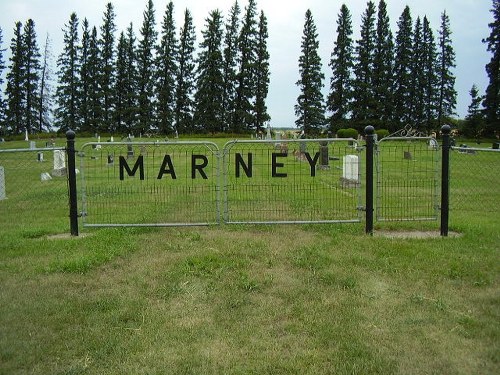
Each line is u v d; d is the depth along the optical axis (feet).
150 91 236.84
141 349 12.18
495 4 199.21
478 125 207.72
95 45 235.40
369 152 24.29
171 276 17.63
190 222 26.89
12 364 11.41
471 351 11.98
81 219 29.07
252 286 16.51
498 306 14.80
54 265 18.86
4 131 236.63
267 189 40.78
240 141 26.07
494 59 201.16
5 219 30.25
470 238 23.15
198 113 237.25
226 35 236.84
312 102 232.12
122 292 16.21
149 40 234.79
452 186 47.32
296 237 23.79
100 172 58.44
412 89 229.86
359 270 18.15
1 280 17.51
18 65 233.76
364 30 227.40
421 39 231.91
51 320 13.91
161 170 25.45
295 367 11.19
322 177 50.31
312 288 16.39
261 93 237.45
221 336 12.89
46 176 55.77
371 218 24.47
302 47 229.86
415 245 21.76
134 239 23.57
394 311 14.47
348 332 13.02
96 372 11.09
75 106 236.84
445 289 16.26
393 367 11.18
